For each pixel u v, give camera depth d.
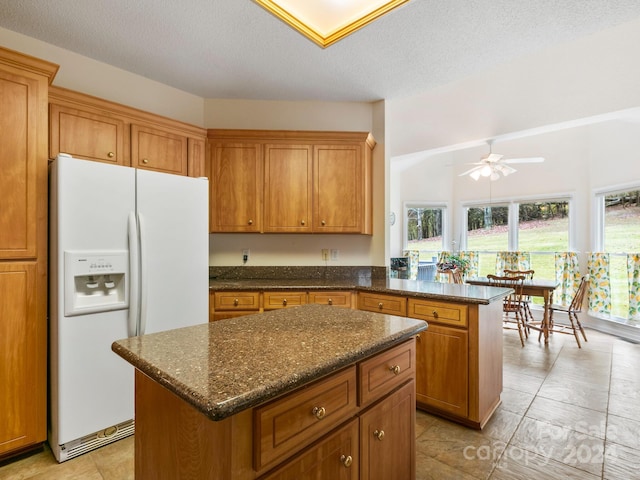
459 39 2.28
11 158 1.77
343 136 3.04
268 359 0.97
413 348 1.39
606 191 4.63
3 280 1.74
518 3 1.92
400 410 1.29
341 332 1.26
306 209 3.04
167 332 1.28
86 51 2.47
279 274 3.33
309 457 0.93
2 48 1.73
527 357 3.53
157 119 2.61
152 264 2.13
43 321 1.87
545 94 3.20
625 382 2.86
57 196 1.80
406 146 4.45
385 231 3.26
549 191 5.29
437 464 1.79
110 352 1.95
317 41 2.32
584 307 4.89
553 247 5.26
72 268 1.81
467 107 3.65
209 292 2.69
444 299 2.19
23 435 1.80
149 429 1.08
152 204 2.14
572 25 2.12
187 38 2.29
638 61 2.65
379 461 1.18
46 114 1.89
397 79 2.86
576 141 5.03
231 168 2.99
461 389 2.13
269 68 2.69
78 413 1.84
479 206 6.04
